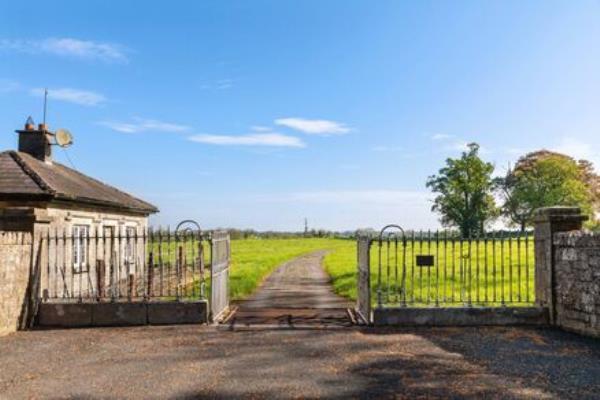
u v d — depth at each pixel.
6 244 12.37
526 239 13.64
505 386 7.90
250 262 39.12
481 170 75.31
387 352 10.20
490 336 11.67
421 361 9.46
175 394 7.65
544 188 77.88
